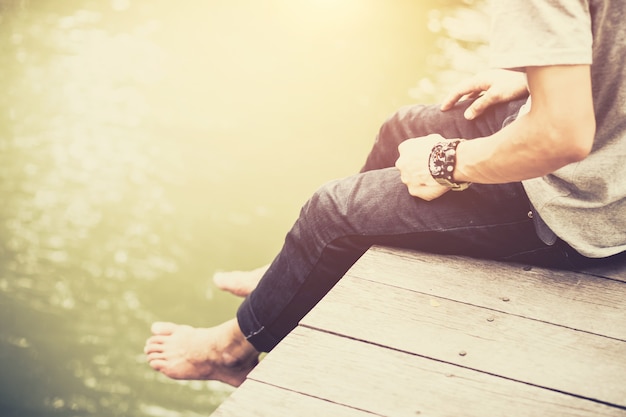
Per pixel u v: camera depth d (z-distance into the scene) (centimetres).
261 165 540
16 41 675
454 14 755
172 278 454
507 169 160
